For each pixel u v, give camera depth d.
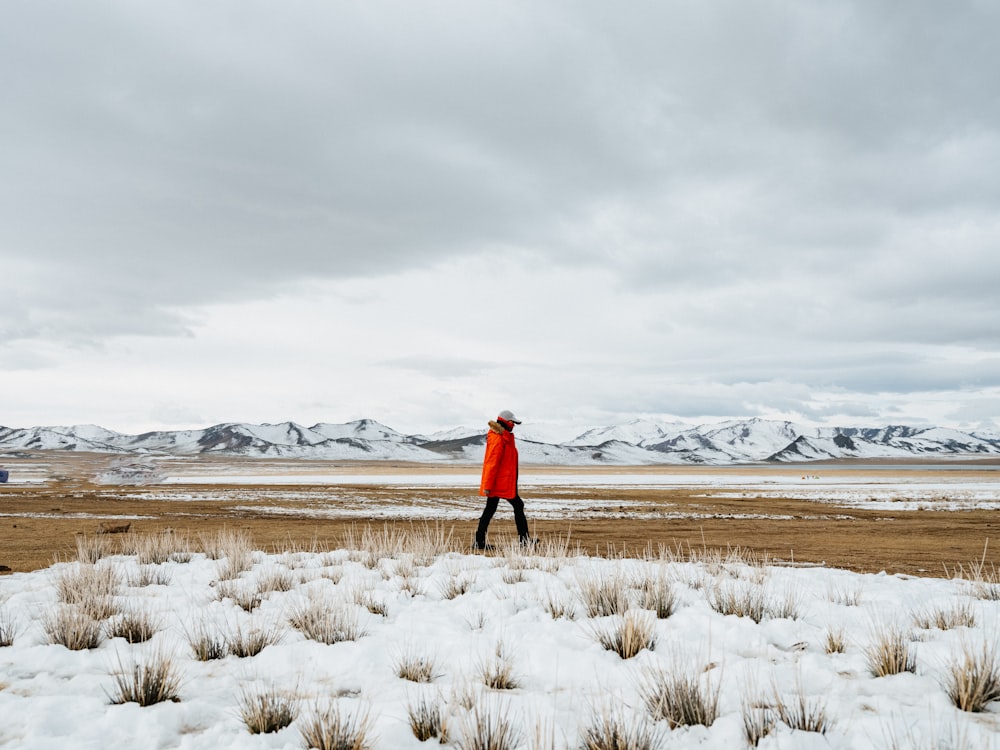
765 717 3.29
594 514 23.48
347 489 43.88
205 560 9.81
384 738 3.22
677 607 6.13
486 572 8.16
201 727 3.46
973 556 11.16
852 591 6.88
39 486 42.31
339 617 5.43
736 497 37.59
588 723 3.30
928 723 3.21
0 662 4.50
